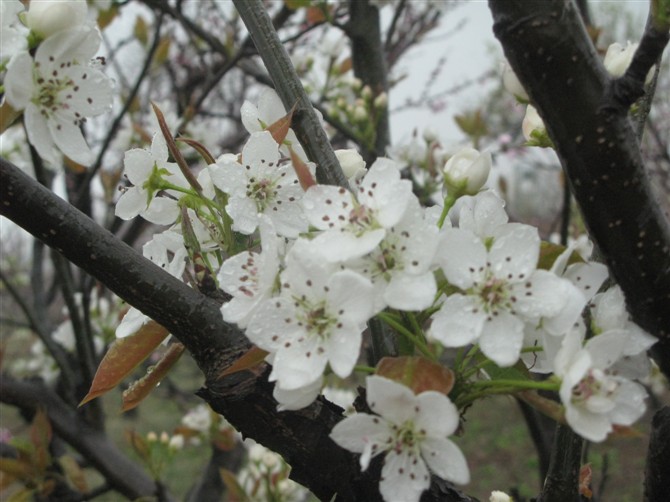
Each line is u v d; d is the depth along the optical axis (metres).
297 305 0.20
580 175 0.21
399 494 0.19
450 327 0.20
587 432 0.18
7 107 0.23
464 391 0.20
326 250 0.20
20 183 0.22
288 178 0.25
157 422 1.48
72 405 0.61
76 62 0.24
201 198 0.25
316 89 0.69
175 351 0.24
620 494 1.40
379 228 0.20
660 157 1.19
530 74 0.20
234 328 0.23
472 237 0.20
